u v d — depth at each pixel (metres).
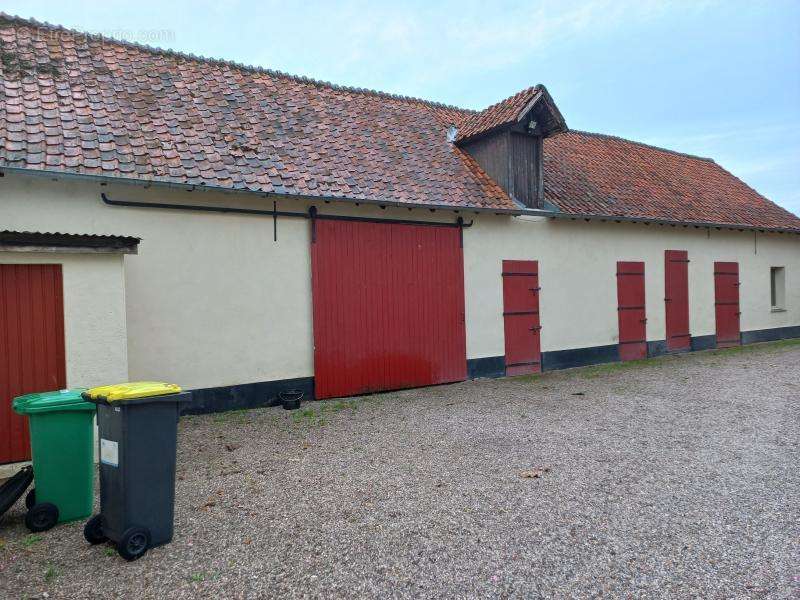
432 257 9.53
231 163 7.64
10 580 3.23
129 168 6.71
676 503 4.28
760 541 3.64
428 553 3.50
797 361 11.90
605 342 12.11
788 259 16.58
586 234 11.80
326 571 3.29
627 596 3.01
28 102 7.03
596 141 15.66
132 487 3.49
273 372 7.96
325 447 5.88
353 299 8.64
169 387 3.70
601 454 5.57
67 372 5.29
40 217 6.46
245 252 7.77
